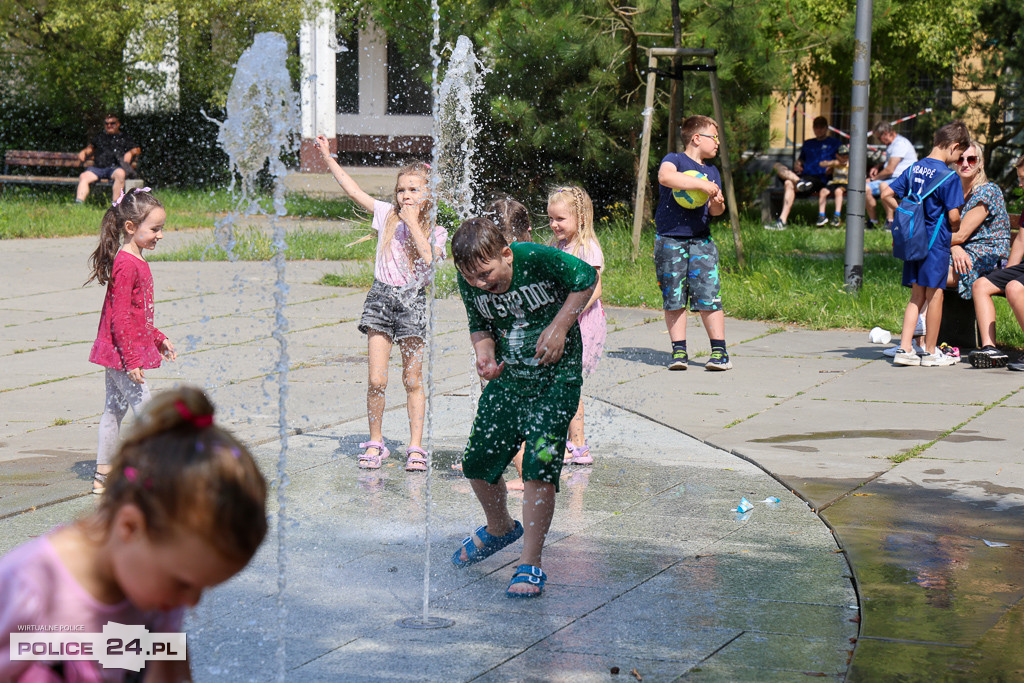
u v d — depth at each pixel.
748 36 15.06
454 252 4.00
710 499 5.37
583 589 4.15
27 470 5.78
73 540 1.68
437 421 7.04
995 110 17.67
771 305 11.19
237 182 23.25
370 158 29.36
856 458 6.05
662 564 4.43
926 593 4.01
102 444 5.36
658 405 7.45
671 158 8.56
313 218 19.05
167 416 1.59
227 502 1.55
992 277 8.74
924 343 9.03
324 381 8.11
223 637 3.66
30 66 21.92
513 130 15.98
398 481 5.69
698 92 16.31
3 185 20.98
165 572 1.61
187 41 21.78
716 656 3.51
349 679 3.33
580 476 5.80
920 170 8.54
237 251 14.98
